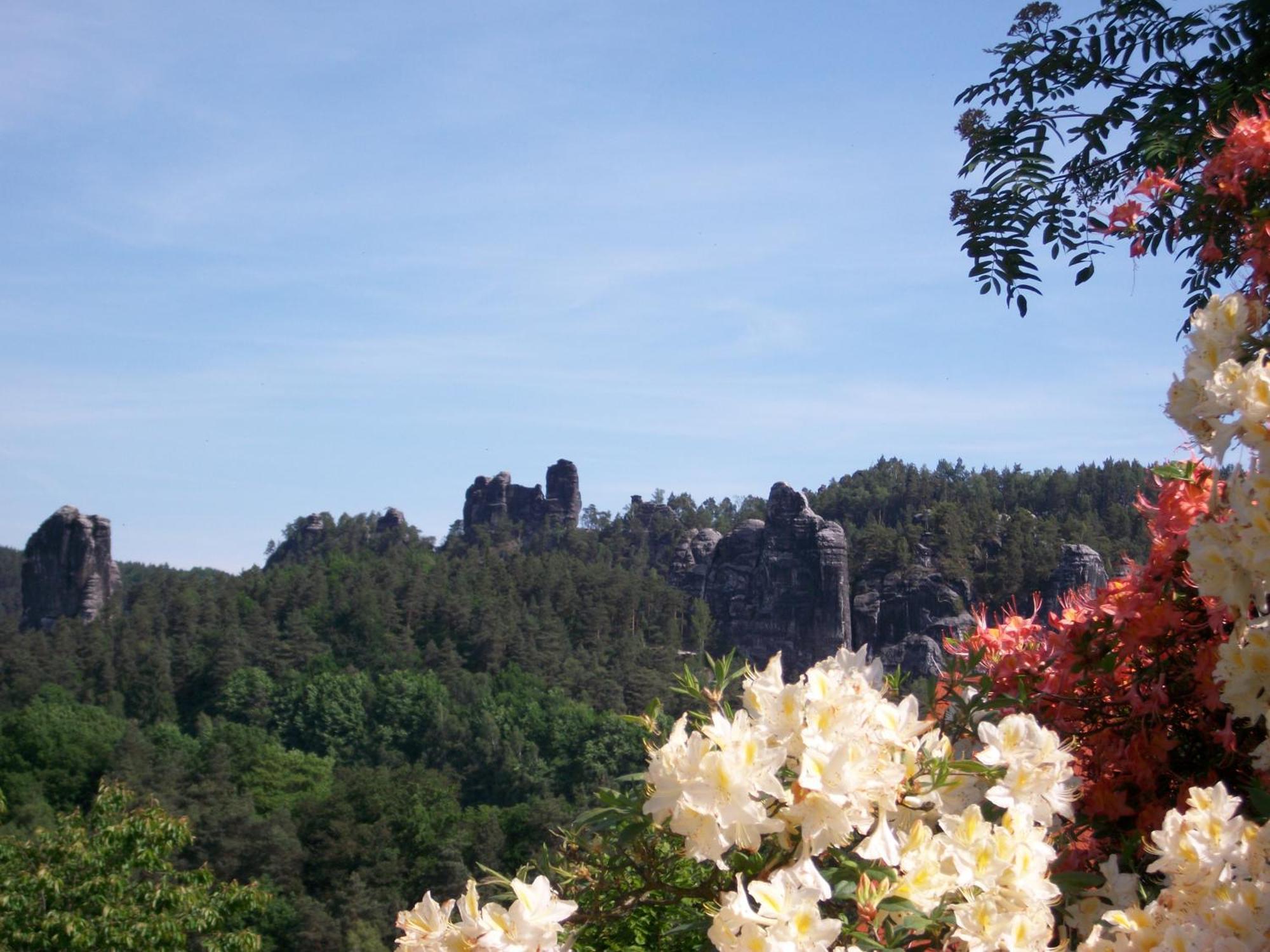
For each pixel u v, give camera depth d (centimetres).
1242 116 431
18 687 7600
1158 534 344
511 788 5969
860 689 239
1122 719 352
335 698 7394
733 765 209
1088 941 231
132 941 1502
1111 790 344
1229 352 288
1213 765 332
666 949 295
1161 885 278
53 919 1465
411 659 8062
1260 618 274
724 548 10450
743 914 207
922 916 213
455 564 10206
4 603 14275
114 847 1594
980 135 600
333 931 4106
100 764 6175
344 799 5028
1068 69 582
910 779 238
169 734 6938
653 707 249
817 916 206
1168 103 554
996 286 587
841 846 223
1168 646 342
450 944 227
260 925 4203
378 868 4525
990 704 298
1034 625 389
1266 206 371
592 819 228
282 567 10062
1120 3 564
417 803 4925
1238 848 232
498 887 252
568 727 6488
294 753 6562
